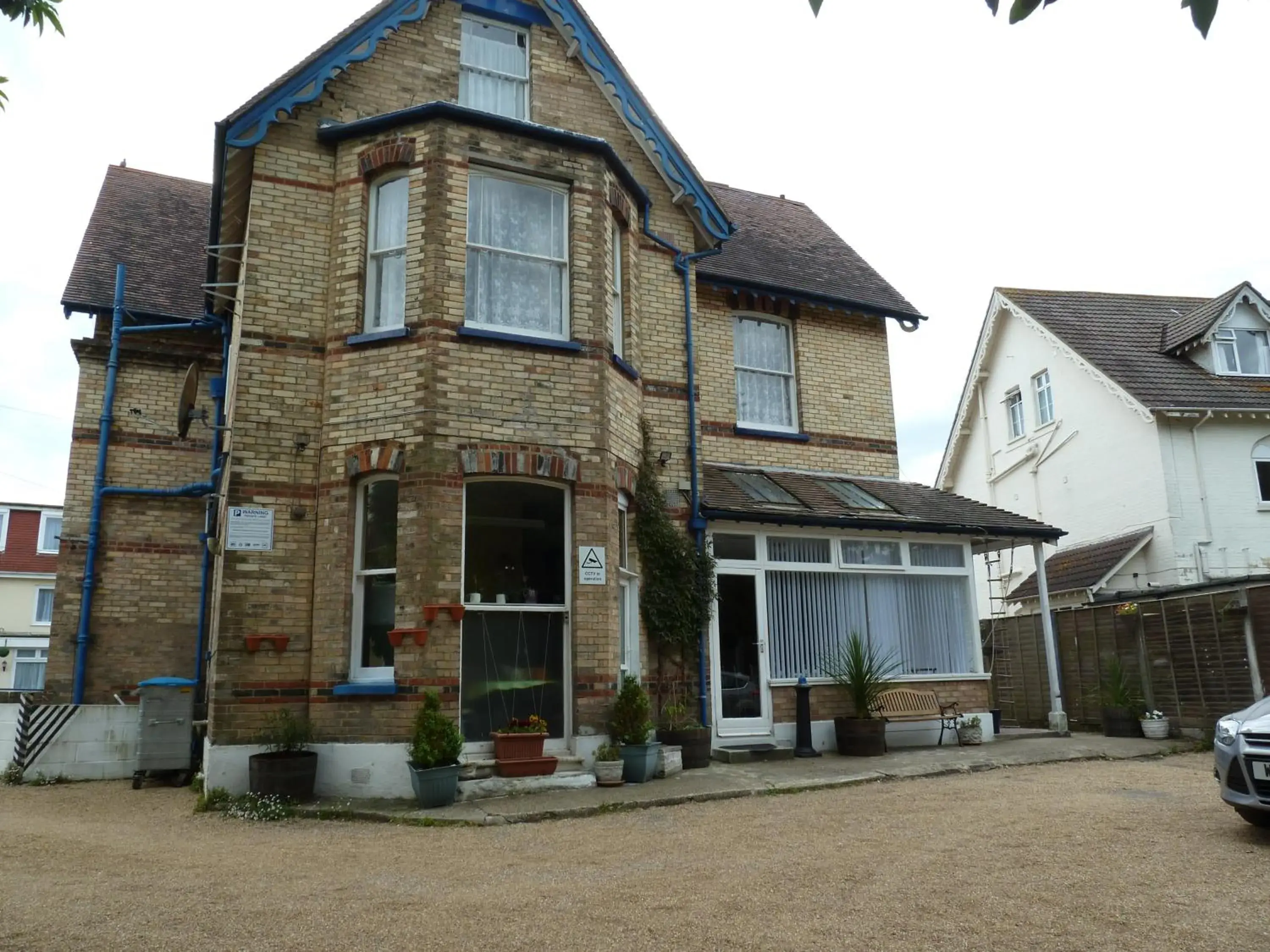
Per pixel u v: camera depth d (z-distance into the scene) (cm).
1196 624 1452
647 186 1337
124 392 1500
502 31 1263
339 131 1101
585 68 1298
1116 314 2278
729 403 1469
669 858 671
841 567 1355
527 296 1119
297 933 500
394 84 1160
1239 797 718
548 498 1079
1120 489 1978
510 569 1042
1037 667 1784
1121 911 518
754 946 470
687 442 1292
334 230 1096
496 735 971
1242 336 2055
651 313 1305
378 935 496
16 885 615
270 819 875
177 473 1504
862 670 1267
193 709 1220
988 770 1155
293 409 1046
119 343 1477
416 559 980
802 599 1329
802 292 1527
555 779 964
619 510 1159
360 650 1009
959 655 1425
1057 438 2180
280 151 1091
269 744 966
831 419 1560
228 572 987
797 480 1454
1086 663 1664
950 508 1491
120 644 1428
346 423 1041
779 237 1764
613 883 598
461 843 755
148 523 1474
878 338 1645
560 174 1144
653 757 1033
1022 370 2333
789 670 1296
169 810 975
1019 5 306
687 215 1369
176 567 1476
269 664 985
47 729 1259
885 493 1500
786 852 682
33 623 3050
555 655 1050
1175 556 1827
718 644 1245
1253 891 553
